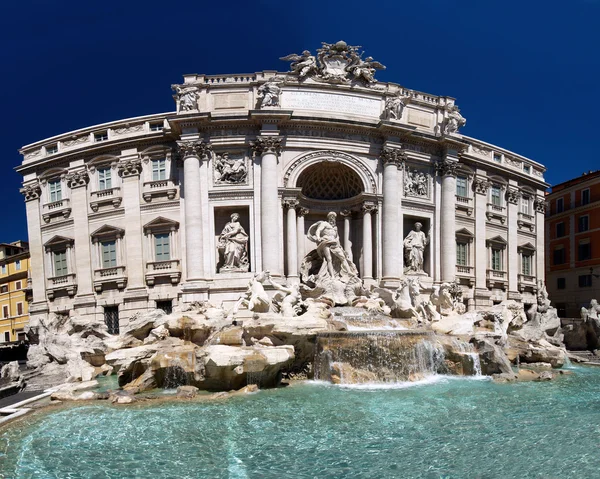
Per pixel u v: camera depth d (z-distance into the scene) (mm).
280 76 31594
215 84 30812
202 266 29297
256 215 29891
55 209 34094
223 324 21594
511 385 18828
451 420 13781
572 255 48656
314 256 31609
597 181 46312
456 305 28953
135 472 10219
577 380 20094
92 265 32719
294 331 20344
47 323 29906
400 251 31906
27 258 52562
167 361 18484
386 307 27531
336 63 32844
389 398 16516
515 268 39594
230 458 10953
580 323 32188
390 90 33406
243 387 17938
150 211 31656
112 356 19109
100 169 33219
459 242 36438
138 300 31094
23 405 16453
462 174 36875
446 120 34062
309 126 31109
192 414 14578
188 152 29672
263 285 25219
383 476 9891
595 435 12367
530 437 12242
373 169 32250
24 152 35719
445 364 21391
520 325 29000
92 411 15117
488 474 9930
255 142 30203
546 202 52531
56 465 10625
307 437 12328
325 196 34375
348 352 19688
